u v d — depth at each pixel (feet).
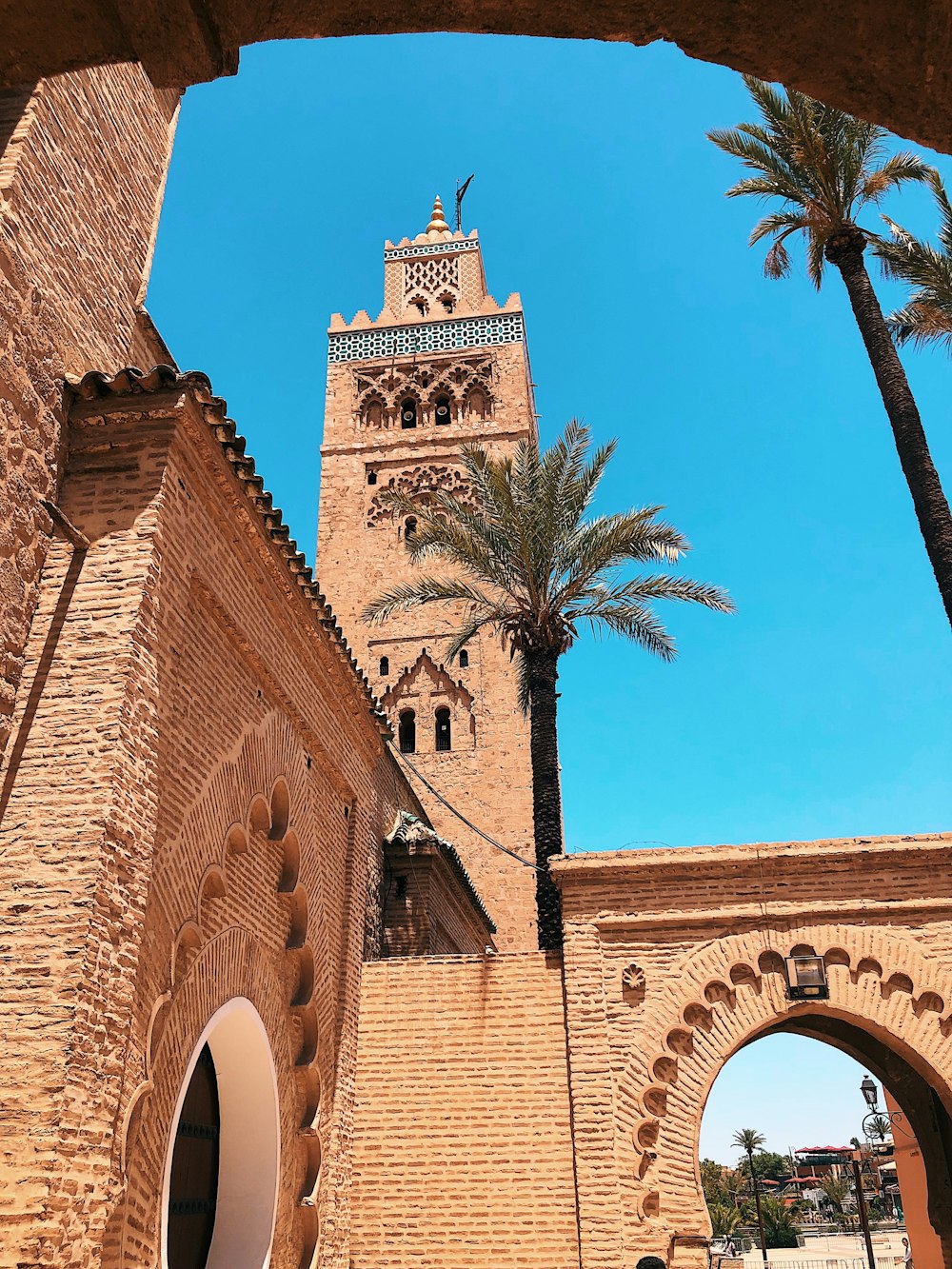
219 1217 36.17
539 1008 46.34
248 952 36.32
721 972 45.21
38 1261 20.21
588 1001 45.16
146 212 38.50
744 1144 301.84
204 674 32.27
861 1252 186.70
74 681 26.12
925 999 44.32
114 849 24.56
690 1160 42.34
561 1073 44.93
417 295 128.77
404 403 121.60
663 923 46.21
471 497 108.88
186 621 30.99
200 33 12.90
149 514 28.37
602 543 61.05
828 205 57.82
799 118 57.26
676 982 45.21
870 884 46.11
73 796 24.68
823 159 57.16
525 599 63.16
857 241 57.93
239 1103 37.42
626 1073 43.78
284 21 13.01
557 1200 42.70
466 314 122.52
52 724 25.63
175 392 29.66
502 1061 45.52
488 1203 43.04
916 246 59.00
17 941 23.16
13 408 26.99
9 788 24.94
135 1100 25.40
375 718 52.03
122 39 13.15
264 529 35.47
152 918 27.58
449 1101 45.06
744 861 46.73
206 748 32.04
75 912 23.38
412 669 103.35
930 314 60.44
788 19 12.18
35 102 30.37
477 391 118.93
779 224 61.82
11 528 26.43
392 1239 42.91
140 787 26.07
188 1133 35.29
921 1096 50.90
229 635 34.45
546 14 12.72
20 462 27.07
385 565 108.99
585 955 45.96
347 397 119.44
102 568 27.71
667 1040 44.45
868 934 45.39
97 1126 22.71
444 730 101.60
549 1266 41.60
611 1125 42.88
